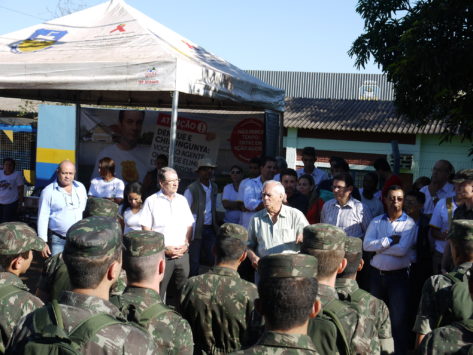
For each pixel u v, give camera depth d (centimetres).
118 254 239
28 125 1251
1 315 282
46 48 776
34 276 855
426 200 687
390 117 2164
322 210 635
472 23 1085
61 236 656
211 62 869
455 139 2003
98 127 1149
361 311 316
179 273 629
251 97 891
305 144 2158
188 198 735
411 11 1374
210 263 780
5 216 1109
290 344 199
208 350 349
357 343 277
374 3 1430
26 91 1077
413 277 580
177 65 670
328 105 2356
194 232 726
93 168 1153
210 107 1113
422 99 1251
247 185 708
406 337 541
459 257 331
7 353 218
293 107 2333
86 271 229
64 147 1158
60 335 207
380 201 699
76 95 1145
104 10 887
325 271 295
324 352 263
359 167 2105
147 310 283
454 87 1085
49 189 651
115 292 368
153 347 222
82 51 754
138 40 760
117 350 211
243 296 344
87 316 218
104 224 239
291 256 209
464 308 310
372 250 554
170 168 623
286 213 538
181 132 1125
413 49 1080
